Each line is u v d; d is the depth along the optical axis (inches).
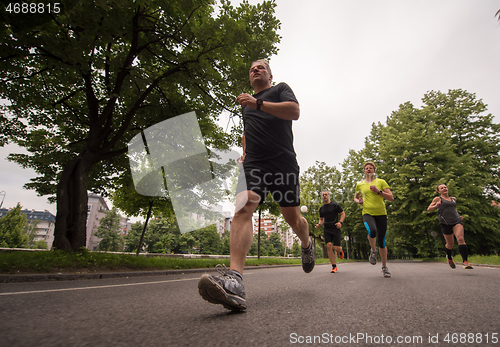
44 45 245.3
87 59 297.1
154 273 237.8
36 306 71.1
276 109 75.7
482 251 839.1
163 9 327.6
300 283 136.8
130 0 280.5
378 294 93.9
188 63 344.2
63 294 98.7
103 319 55.9
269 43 365.7
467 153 855.1
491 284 123.1
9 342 38.8
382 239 179.0
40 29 268.1
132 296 94.0
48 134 455.2
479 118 960.3
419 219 815.1
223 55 354.0
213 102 389.7
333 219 252.4
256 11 371.2
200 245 2465.6
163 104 400.2
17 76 324.8
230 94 390.9
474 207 764.6
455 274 191.2
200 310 66.9
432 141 859.4
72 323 51.8
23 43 243.1
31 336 42.2
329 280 152.6
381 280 148.1
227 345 39.6
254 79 95.5
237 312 63.9
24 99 364.2
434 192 789.9
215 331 46.9
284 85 86.7
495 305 71.8
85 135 454.9
